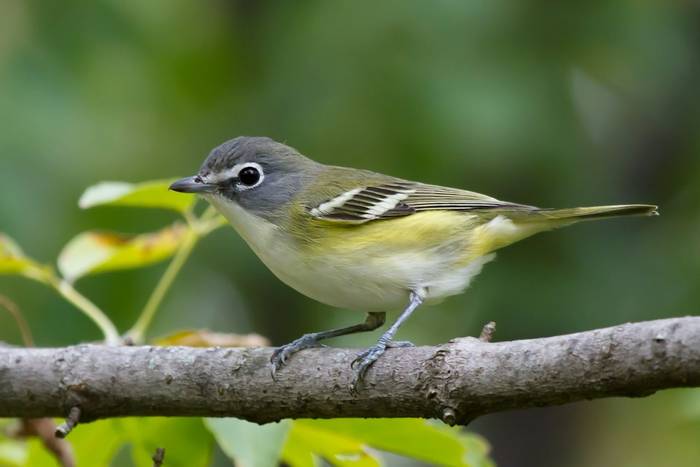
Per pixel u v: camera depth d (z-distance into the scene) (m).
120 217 14.29
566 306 14.59
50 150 13.80
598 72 15.39
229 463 14.08
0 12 14.23
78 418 7.21
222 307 15.76
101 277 14.09
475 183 15.11
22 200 13.38
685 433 15.57
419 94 14.26
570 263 14.86
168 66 16.33
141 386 7.21
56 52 14.31
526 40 14.84
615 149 17.50
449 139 14.19
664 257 14.95
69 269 8.50
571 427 16.88
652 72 15.74
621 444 16.41
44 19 14.40
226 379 7.09
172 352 7.29
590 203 15.52
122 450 13.88
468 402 6.36
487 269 14.81
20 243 13.34
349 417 6.95
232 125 15.96
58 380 7.27
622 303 14.66
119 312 14.19
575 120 14.79
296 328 15.93
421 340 15.01
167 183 8.78
